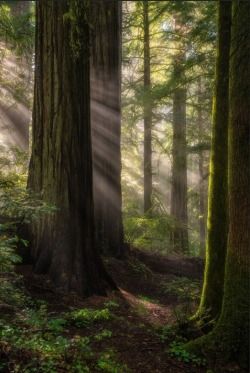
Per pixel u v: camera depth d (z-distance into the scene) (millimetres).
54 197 7895
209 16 12211
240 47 6102
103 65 11320
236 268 6184
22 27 10594
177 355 5992
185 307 7496
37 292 7074
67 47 8008
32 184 8125
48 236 7828
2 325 5145
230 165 6277
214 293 6863
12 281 5969
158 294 9734
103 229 11039
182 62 14008
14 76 11820
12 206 5879
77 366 4941
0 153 11250
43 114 8148
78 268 7746
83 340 5445
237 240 6188
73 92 8094
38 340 5121
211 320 6617
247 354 5871
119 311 7473
